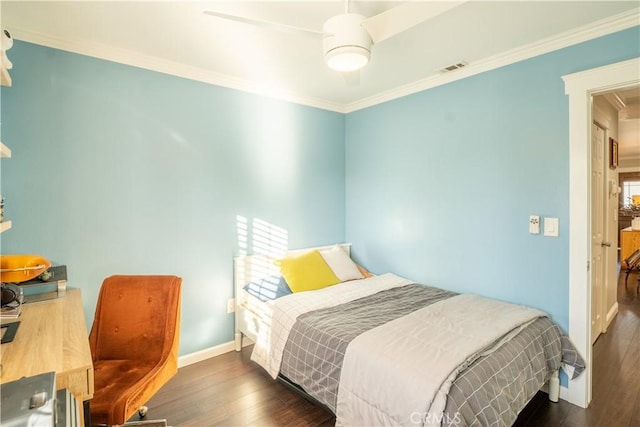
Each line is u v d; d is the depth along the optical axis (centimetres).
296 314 227
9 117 202
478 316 210
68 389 114
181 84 266
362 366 168
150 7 183
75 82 222
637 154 765
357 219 371
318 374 190
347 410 170
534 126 231
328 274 301
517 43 226
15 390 95
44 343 135
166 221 262
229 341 297
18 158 204
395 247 331
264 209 318
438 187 292
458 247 279
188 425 197
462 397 138
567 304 219
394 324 199
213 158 284
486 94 256
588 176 209
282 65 262
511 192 245
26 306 182
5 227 143
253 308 269
